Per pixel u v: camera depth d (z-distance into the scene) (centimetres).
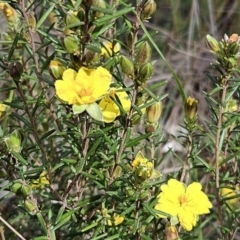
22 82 56
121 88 49
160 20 104
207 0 103
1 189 48
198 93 90
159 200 50
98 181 51
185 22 102
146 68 46
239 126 54
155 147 54
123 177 50
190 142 54
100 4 45
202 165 55
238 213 55
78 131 49
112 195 50
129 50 52
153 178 50
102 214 51
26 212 51
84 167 50
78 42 46
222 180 55
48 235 49
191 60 94
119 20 80
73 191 57
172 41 98
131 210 51
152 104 49
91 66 46
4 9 54
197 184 51
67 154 54
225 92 52
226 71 51
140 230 51
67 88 46
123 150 51
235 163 56
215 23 102
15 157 47
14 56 54
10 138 47
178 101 88
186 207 50
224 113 52
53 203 54
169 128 84
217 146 53
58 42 50
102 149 52
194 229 58
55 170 53
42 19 50
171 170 70
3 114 54
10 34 55
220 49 50
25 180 49
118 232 51
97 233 51
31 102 53
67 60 50
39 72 51
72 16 45
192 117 52
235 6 102
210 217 57
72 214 51
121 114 48
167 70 95
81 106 46
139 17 51
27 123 50
